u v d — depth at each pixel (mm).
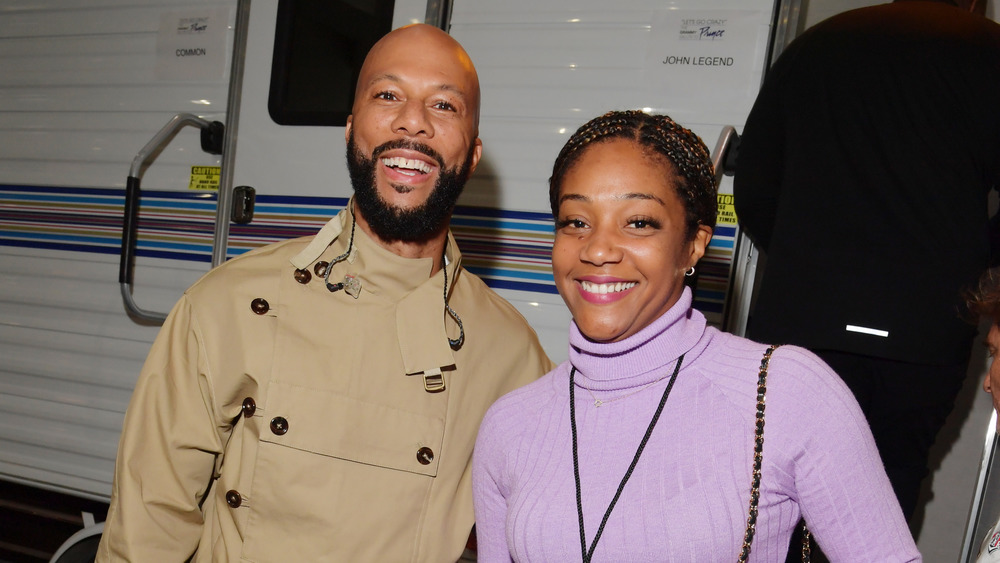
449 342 1581
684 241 1237
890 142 1896
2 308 3154
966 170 1872
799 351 1191
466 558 2164
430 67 1527
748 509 1102
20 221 3154
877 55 1944
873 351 1819
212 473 1601
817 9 2760
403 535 1515
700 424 1167
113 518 1524
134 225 2811
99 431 2977
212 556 1551
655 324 1226
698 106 2289
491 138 2477
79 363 3018
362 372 1516
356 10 2641
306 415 1483
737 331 2264
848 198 1903
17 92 3176
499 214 2465
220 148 2818
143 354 2924
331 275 1567
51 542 3117
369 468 1499
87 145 3047
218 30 2850
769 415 1131
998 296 1493
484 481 1378
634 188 1188
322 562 1470
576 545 1171
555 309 2404
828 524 1131
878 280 1833
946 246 1824
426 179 1517
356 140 1540
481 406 1612
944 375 1882
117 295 2975
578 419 1270
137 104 2971
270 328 1535
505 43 2477
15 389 3107
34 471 3059
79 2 3088
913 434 1939
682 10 2314
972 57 1891
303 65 2705
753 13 2256
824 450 1115
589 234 1233
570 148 1277
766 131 2086
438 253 1622
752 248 2264
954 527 2537
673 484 1136
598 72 2383
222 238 2773
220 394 1522
